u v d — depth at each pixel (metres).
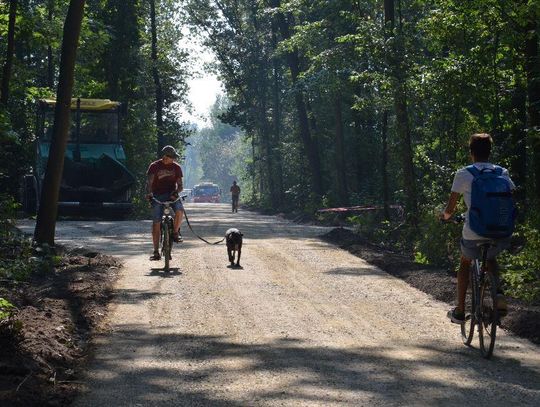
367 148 40.94
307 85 32.97
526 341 9.14
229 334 9.34
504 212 8.29
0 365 7.09
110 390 7.00
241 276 13.99
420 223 20.16
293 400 6.70
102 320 10.03
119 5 42.91
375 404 6.61
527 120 19.05
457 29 18.77
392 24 23.22
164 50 56.16
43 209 16.23
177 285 12.84
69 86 16.31
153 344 8.78
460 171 8.52
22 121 34.84
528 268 12.70
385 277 14.07
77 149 30.08
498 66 18.91
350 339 9.15
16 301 10.70
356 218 23.80
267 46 60.28
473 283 8.88
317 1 34.25
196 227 27.25
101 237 21.36
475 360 8.22
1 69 27.48
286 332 9.48
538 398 6.87
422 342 9.03
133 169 38.72
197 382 7.27
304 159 50.25
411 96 20.97
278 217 43.53
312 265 15.71
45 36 25.58
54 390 6.91
